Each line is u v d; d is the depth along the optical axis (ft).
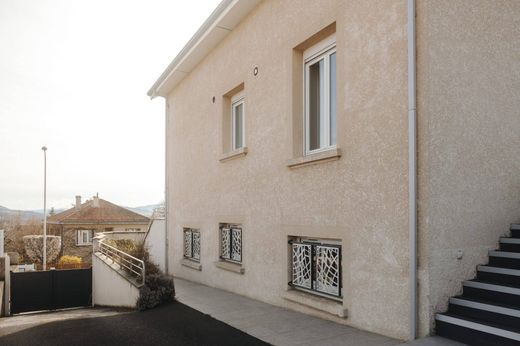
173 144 48.57
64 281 59.67
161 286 31.07
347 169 20.72
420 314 16.56
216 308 26.96
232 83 33.55
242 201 31.22
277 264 26.63
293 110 25.40
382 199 18.65
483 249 17.94
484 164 18.35
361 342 17.40
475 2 18.65
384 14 18.88
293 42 25.52
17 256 98.63
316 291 23.31
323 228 22.29
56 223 143.64
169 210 49.60
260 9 29.45
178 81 46.75
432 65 17.01
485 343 14.69
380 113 18.90
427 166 16.58
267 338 19.17
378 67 19.08
